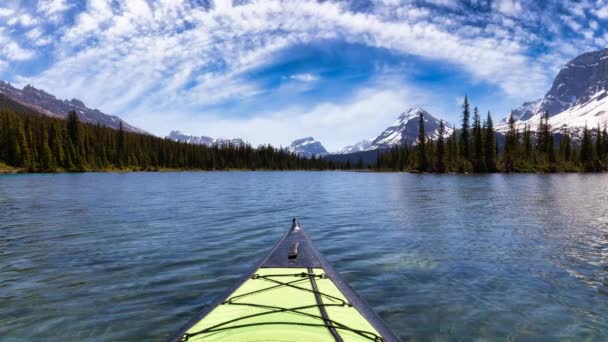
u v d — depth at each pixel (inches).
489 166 3850.9
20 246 505.4
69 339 251.4
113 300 314.8
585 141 4466.0
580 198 1170.6
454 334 257.4
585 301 314.5
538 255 460.8
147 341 248.8
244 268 403.2
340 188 1839.3
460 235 585.3
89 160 4707.2
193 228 644.1
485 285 352.2
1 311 293.6
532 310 296.2
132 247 500.1
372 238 567.2
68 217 769.6
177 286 347.3
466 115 4018.2
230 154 7810.0
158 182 2352.4
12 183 2044.8
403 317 282.8
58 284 353.7
